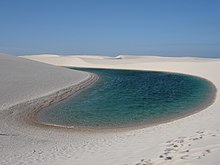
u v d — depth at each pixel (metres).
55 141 10.49
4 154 8.60
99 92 23.58
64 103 18.41
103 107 17.41
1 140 10.48
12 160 7.91
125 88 26.73
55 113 15.73
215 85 26.64
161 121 13.59
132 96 21.61
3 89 20.41
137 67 64.25
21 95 19.06
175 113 15.17
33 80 26.06
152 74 47.12
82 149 8.79
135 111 16.12
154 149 7.27
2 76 26.50
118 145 8.73
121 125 13.21
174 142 7.56
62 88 23.45
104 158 7.27
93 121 14.09
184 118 13.26
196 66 48.81
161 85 29.41
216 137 7.25
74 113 15.77
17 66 35.81
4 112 14.93
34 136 11.32
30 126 13.02
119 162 6.69
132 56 111.25
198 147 6.53
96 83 30.70
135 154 7.17
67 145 9.64
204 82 30.41
